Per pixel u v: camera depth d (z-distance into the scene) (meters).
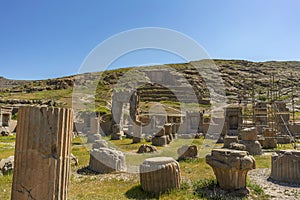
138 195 7.20
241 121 27.28
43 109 4.48
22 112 4.53
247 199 6.82
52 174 4.44
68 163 4.79
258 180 9.45
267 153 16.36
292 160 9.21
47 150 4.43
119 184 8.69
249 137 16.27
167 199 6.80
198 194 7.13
